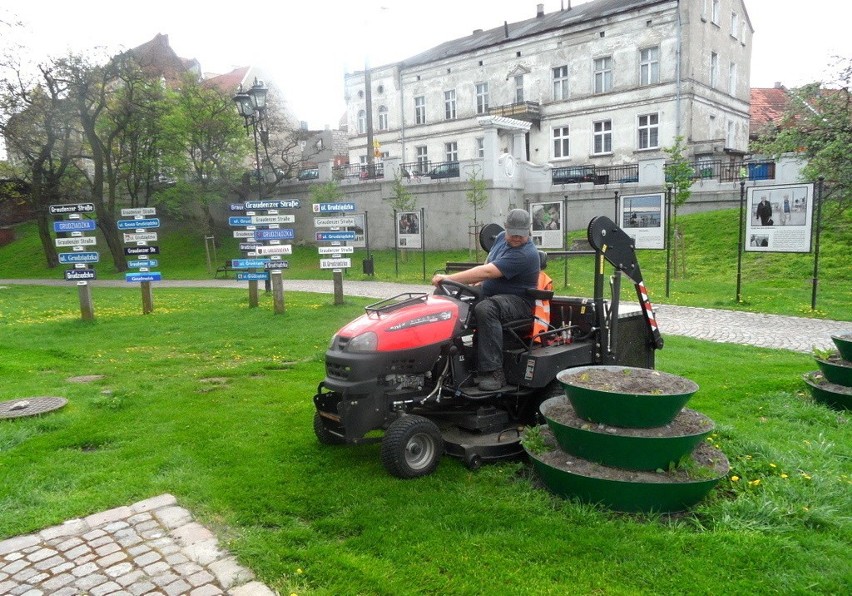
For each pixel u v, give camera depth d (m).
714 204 24.14
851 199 16.48
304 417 5.96
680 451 3.67
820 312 12.37
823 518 3.66
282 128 37.22
